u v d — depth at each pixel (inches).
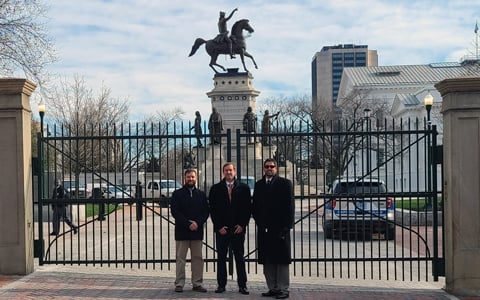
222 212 336.5
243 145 1267.2
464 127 351.6
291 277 396.5
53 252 528.4
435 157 371.2
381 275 414.3
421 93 2303.2
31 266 390.6
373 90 2977.4
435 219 371.6
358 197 389.1
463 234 349.7
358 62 5088.6
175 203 341.1
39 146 392.5
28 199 387.5
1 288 342.3
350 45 5093.5
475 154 350.9
